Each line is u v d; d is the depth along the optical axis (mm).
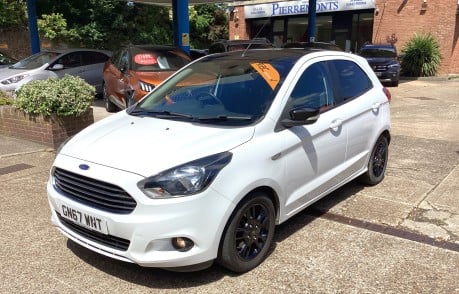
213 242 3346
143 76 9531
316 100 4480
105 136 3848
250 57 4730
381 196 5434
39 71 12234
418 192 5578
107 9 23938
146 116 4277
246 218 3625
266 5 29672
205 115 4051
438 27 23516
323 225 4605
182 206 3197
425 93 16578
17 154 7070
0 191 5484
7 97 8992
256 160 3600
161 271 3689
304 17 29203
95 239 3477
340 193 5527
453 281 3580
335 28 28094
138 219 3180
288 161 3949
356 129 5008
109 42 24906
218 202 3320
